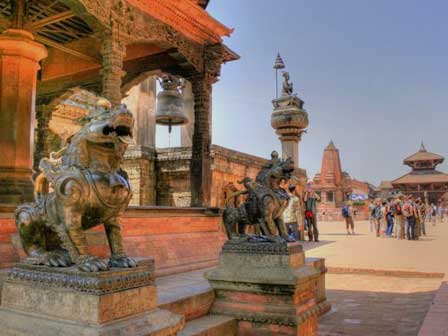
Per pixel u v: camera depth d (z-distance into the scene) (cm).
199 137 888
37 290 260
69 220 259
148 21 720
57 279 254
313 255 1352
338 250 1508
